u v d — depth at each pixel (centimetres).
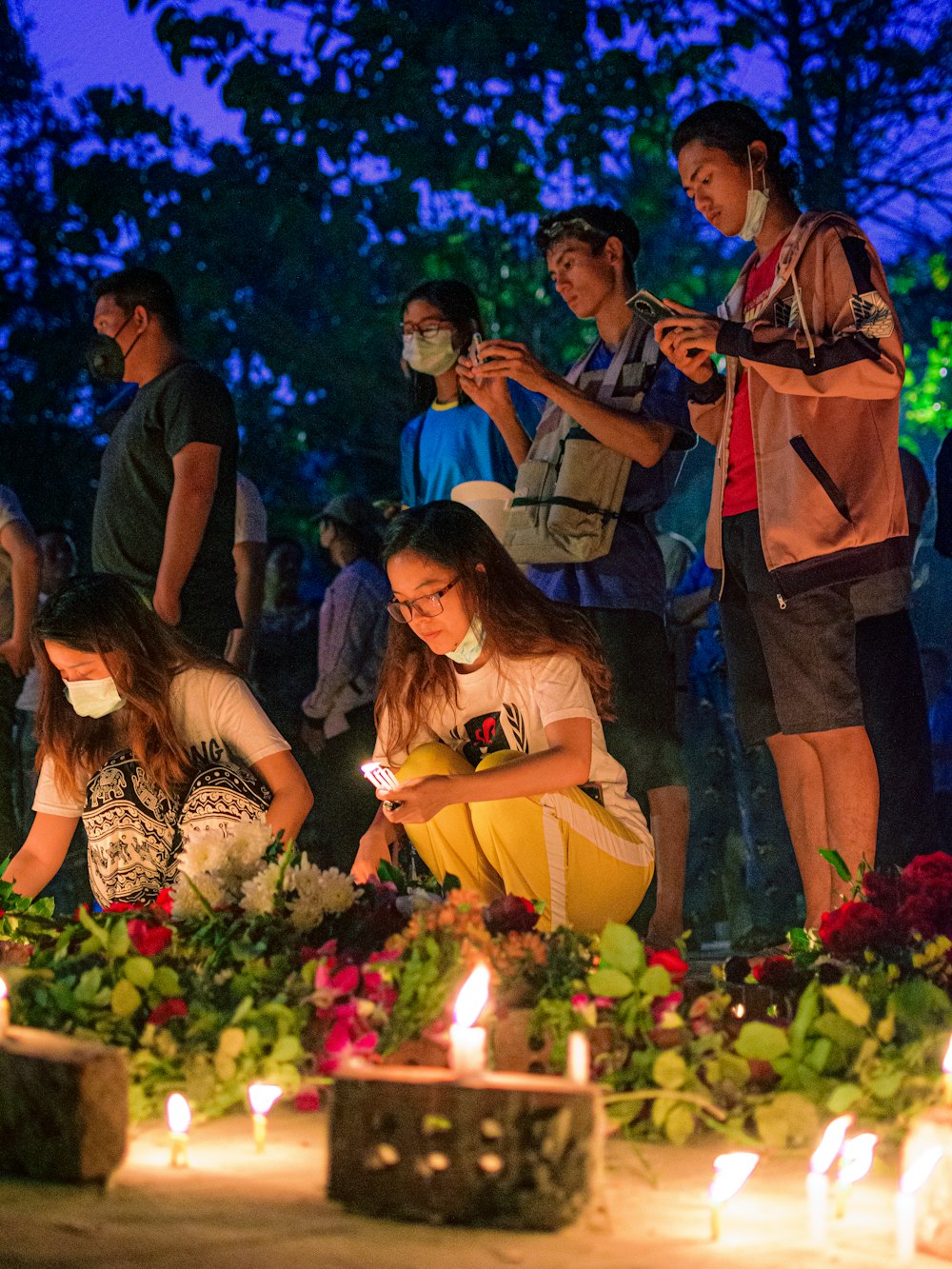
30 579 723
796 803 516
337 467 1934
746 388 503
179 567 604
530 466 598
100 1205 245
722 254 1955
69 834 501
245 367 1811
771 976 378
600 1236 234
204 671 484
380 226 1506
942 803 848
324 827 851
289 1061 305
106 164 1468
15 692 723
